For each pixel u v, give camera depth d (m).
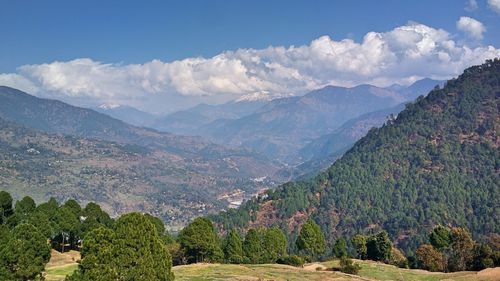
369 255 153.00
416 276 109.19
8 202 135.75
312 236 154.75
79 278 46.09
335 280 95.19
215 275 92.69
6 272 55.31
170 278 49.88
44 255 58.81
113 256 46.81
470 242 137.25
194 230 124.44
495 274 95.75
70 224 131.25
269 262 136.12
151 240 49.06
